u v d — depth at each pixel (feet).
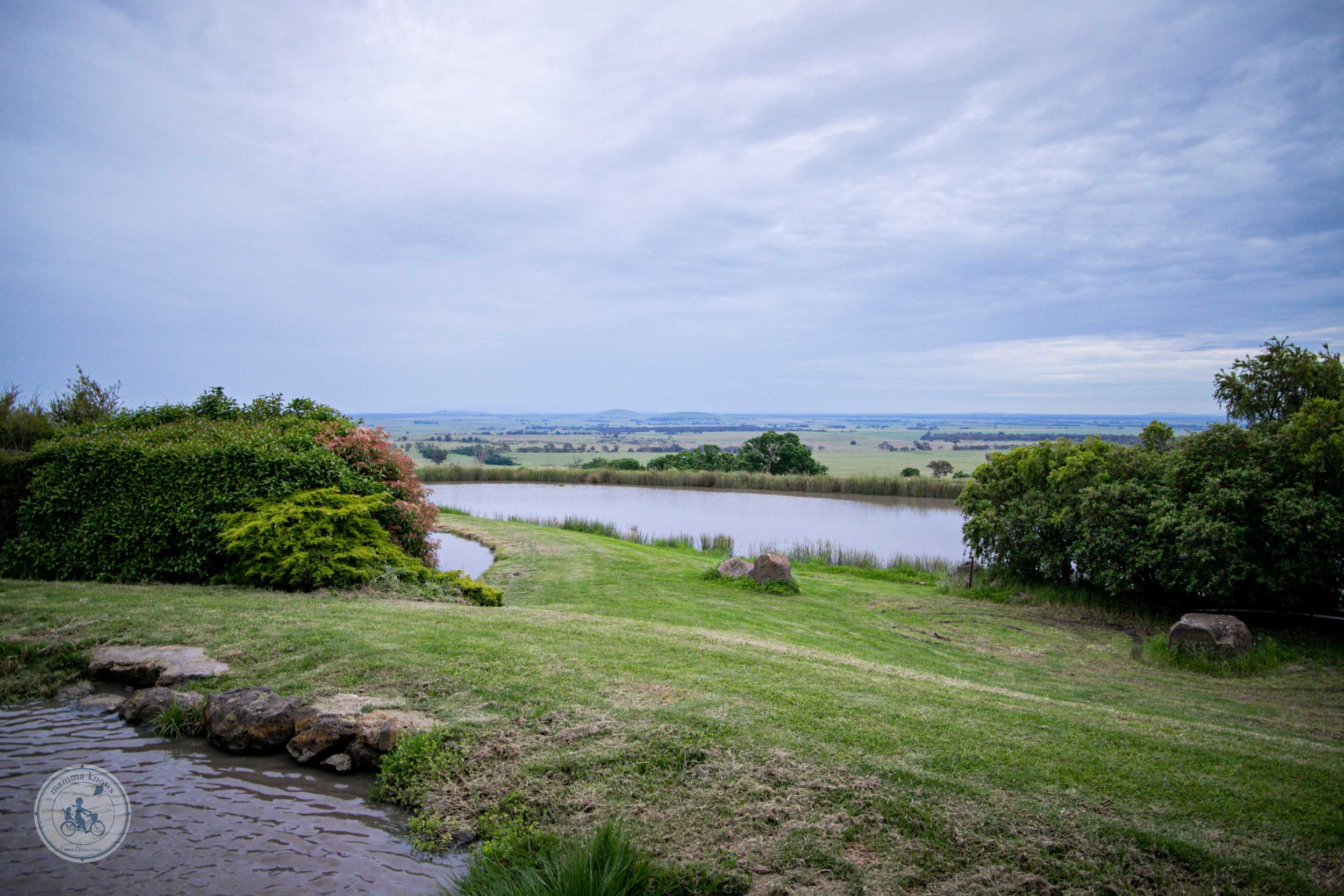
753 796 14.10
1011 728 17.71
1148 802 13.99
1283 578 35.78
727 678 20.47
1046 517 46.24
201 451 31.53
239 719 16.69
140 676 19.90
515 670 19.93
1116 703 26.13
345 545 30.94
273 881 11.80
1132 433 397.19
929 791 14.20
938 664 30.53
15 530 30.73
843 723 17.37
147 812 13.84
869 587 51.06
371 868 12.39
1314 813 13.70
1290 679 29.94
